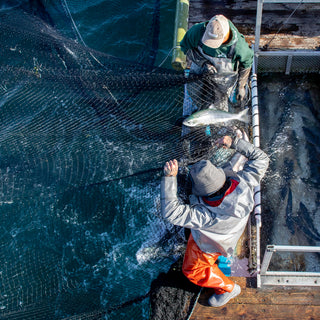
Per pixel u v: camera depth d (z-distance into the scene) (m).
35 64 4.44
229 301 3.34
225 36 3.33
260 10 4.16
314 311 3.23
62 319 3.27
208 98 3.87
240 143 3.12
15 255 3.64
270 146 4.45
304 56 4.57
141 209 3.80
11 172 3.89
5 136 3.99
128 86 4.02
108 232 3.73
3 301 3.37
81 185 3.90
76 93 4.19
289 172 4.26
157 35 5.73
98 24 5.82
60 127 4.07
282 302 3.29
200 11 5.29
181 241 3.62
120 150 3.95
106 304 3.36
